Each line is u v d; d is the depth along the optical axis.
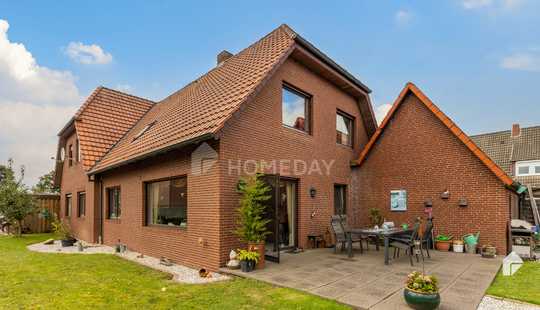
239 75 10.69
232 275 7.44
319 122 12.30
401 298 5.73
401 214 12.77
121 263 9.47
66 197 18.95
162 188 10.60
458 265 8.51
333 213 12.63
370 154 13.79
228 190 8.32
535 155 24.50
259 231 8.08
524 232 12.48
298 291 6.17
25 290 6.65
